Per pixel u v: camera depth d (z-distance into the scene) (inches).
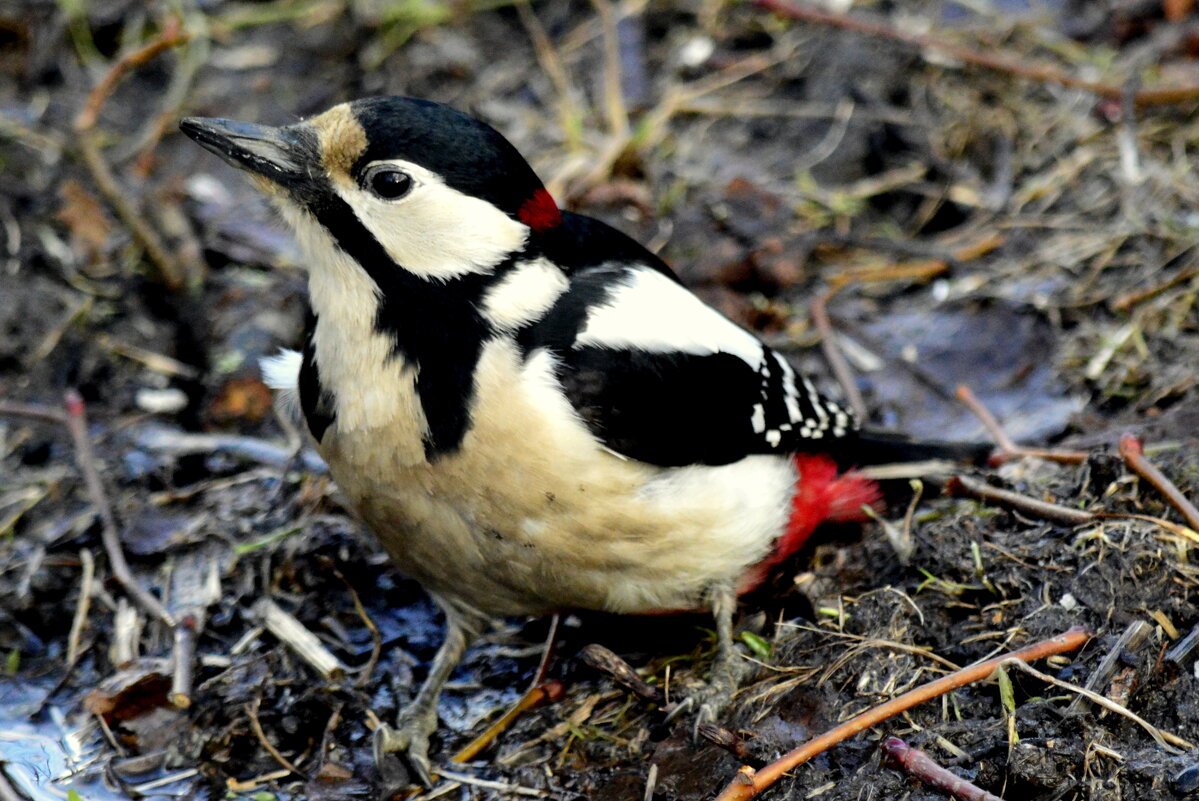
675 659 330.3
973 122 489.4
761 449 316.8
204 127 289.7
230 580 365.7
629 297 295.1
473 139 281.9
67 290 458.3
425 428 281.4
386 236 281.7
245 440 411.2
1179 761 263.4
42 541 386.6
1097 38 516.1
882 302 445.4
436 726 329.7
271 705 334.3
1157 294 414.0
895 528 340.5
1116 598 298.2
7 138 501.4
